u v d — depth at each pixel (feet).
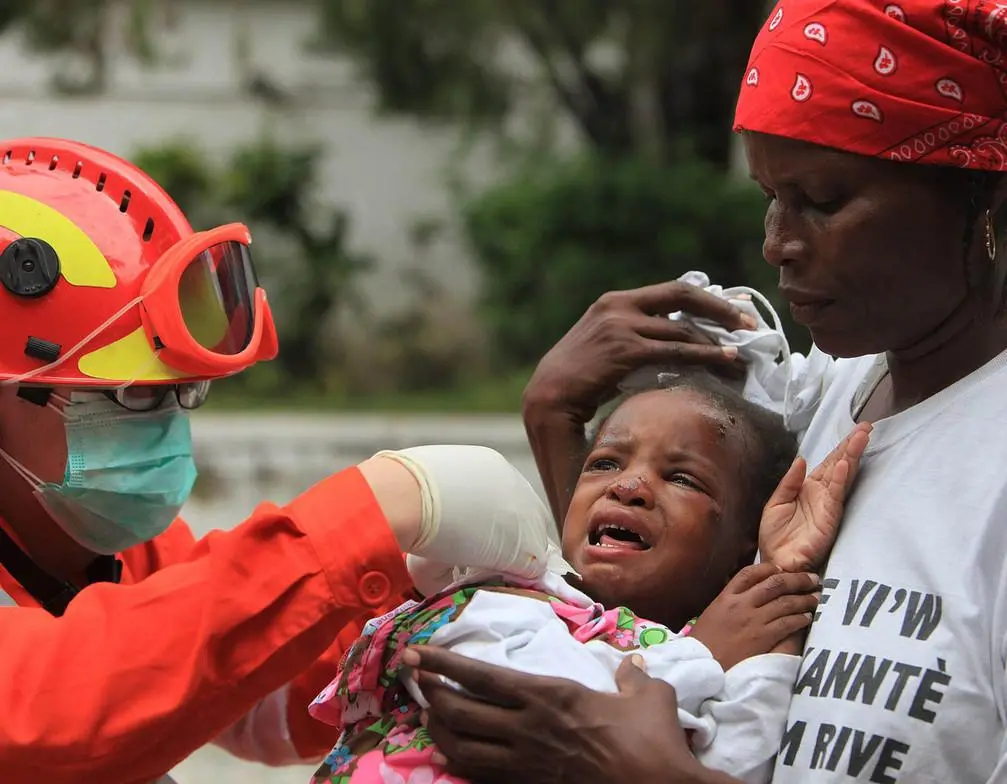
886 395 7.11
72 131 48.67
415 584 7.61
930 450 6.47
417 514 6.51
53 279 7.62
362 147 49.93
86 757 6.47
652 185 42.42
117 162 8.14
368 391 45.93
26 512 8.20
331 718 7.45
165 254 7.82
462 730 6.29
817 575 6.82
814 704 6.28
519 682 6.18
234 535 6.46
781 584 6.77
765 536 7.06
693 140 44.47
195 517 27.12
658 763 6.01
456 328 48.01
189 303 7.98
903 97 6.11
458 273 49.44
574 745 6.12
